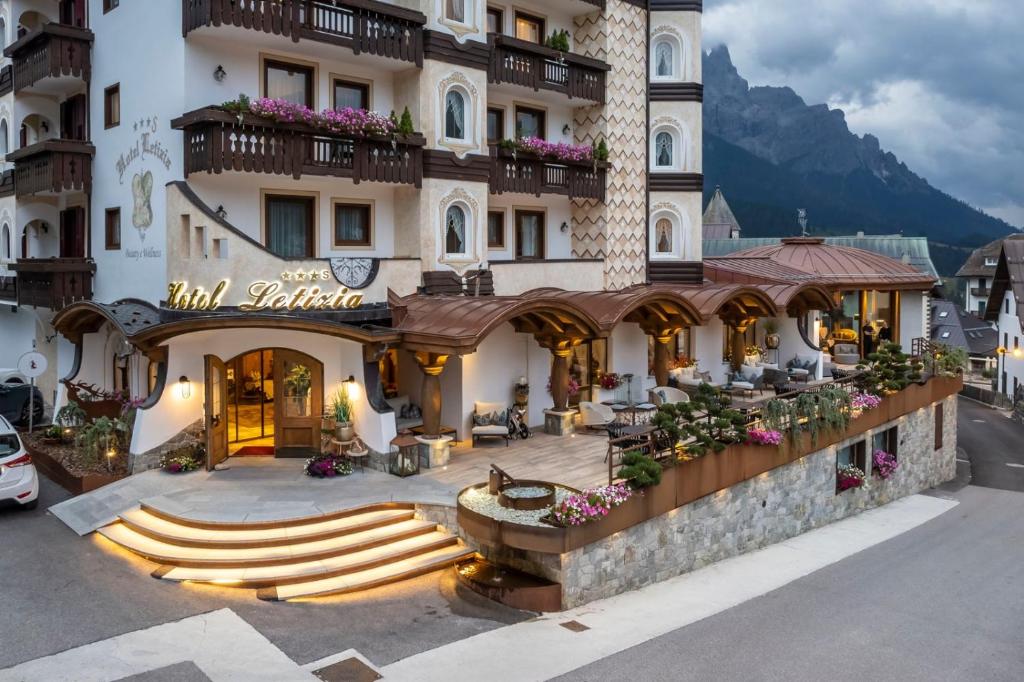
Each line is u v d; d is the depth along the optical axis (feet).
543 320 66.49
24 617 39.47
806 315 98.58
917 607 49.26
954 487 89.86
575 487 53.06
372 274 63.31
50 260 74.64
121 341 73.56
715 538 56.65
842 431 70.95
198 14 59.41
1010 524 72.28
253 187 65.10
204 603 41.60
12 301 86.94
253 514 49.29
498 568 46.98
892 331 122.93
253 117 59.62
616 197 89.56
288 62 66.90
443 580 46.01
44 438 67.97
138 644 37.11
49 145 72.84
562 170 82.99
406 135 67.97
